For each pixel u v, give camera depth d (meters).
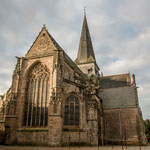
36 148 23.80
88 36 74.44
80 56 70.19
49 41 34.97
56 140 26.27
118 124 46.00
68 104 31.61
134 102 47.53
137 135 42.94
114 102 50.09
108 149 26.59
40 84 32.50
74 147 27.38
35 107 31.27
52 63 32.44
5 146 26.50
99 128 39.75
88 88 34.44
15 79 32.88
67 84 32.12
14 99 31.17
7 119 29.92
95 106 33.56
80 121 31.59
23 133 29.03
